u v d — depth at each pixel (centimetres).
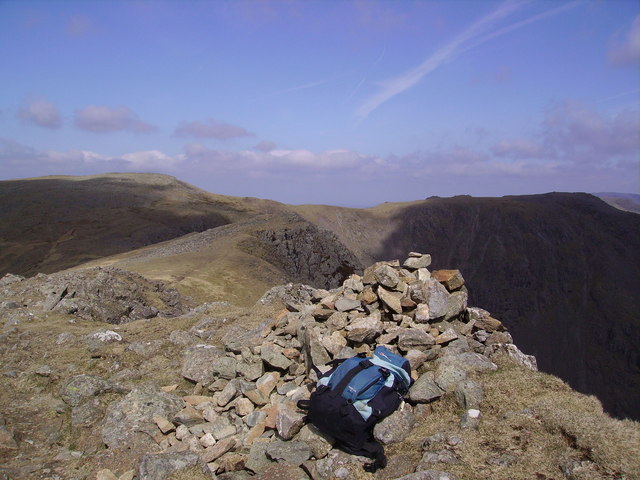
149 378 348
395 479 206
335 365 277
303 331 313
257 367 311
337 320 314
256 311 479
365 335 290
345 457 224
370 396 234
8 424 302
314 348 290
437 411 243
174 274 1565
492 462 203
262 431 254
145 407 288
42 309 571
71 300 600
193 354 355
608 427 211
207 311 514
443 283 326
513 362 273
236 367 317
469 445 213
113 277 748
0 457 270
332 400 234
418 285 317
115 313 648
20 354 408
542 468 198
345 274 2945
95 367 374
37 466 255
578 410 223
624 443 201
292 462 226
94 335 426
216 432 261
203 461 232
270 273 1962
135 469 234
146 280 900
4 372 373
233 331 404
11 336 454
